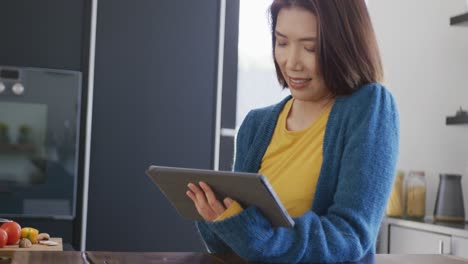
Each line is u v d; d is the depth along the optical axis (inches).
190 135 154.0
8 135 142.9
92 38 147.9
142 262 49.4
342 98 60.2
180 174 51.0
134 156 150.9
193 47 154.4
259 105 160.4
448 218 143.1
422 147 161.6
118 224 149.7
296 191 59.4
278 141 63.4
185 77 153.9
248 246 48.8
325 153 58.4
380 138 56.2
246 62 159.6
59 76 145.5
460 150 150.3
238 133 68.1
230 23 157.9
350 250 51.5
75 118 146.1
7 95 142.9
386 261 53.0
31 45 145.4
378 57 61.8
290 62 60.5
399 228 146.4
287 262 50.3
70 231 146.6
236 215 48.9
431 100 158.9
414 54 164.9
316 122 61.2
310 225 51.2
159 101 152.3
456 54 151.7
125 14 150.6
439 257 56.1
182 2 153.9
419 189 154.2
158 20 152.4
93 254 52.9
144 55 151.6
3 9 144.5
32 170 144.0
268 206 48.1
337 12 59.3
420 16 163.0
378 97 58.3
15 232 110.1
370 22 61.7
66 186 145.6
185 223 153.6
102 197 148.9
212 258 52.1
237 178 47.1
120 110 150.2
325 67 59.7
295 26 59.9
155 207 151.9
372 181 54.6
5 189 142.6
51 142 145.0
